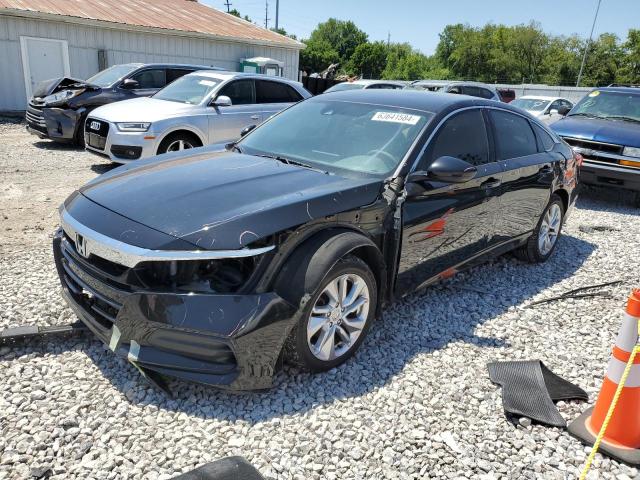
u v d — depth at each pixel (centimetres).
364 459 255
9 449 244
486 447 270
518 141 493
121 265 276
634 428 271
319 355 311
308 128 424
